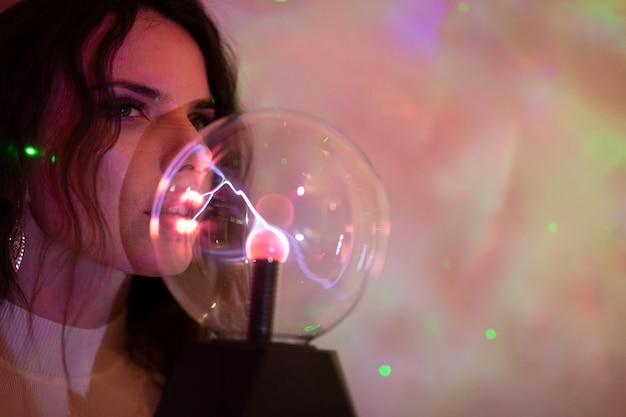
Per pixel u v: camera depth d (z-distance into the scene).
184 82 0.75
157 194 0.63
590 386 1.01
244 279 0.53
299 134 0.63
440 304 1.06
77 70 0.70
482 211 1.06
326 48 1.08
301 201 0.59
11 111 0.73
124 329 0.91
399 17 1.09
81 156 0.68
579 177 1.04
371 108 1.08
